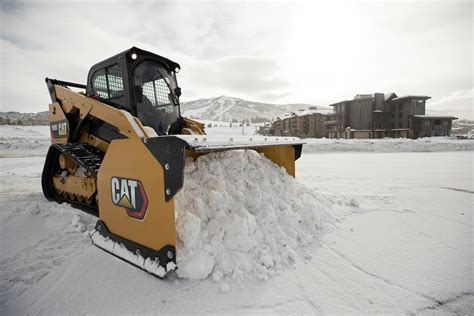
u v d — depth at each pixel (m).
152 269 1.94
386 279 1.95
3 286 1.99
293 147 3.85
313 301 1.71
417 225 3.05
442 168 8.23
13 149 15.87
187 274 1.90
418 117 30.25
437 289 1.83
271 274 1.98
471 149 15.91
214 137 2.36
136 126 2.43
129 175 2.21
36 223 3.24
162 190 1.94
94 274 2.04
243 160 2.98
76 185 3.58
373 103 32.59
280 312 1.61
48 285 1.96
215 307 1.66
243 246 2.11
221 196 2.39
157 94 3.49
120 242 2.29
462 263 2.18
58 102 3.99
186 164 2.62
